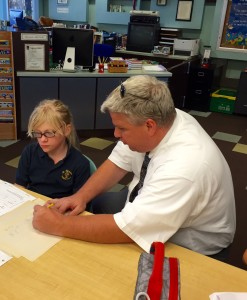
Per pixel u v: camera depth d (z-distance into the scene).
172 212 0.95
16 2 6.04
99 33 4.80
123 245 0.98
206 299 0.80
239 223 2.40
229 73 5.49
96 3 5.86
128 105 0.96
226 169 1.14
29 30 3.36
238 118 4.95
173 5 5.33
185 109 5.28
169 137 1.07
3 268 0.86
